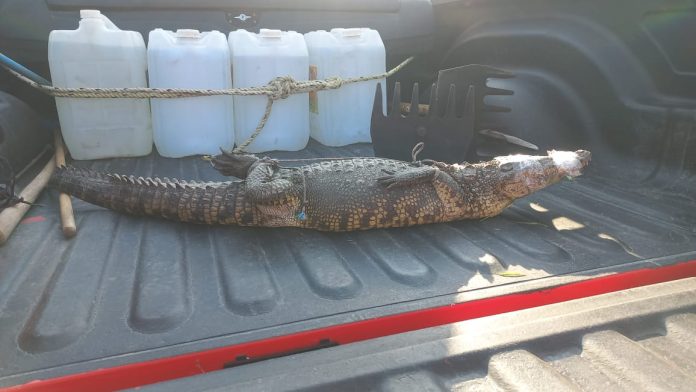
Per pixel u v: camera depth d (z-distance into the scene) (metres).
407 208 0.86
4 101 1.03
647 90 0.99
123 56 1.15
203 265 0.69
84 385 0.46
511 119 1.21
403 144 1.13
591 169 1.09
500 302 0.60
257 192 0.80
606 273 0.66
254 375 0.46
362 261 0.72
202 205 0.82
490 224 0.89
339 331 0.54
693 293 0.59
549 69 1.16
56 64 1.12
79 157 1.19
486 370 0.47
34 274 0.64
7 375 0.46
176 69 1.17
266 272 0.67
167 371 0.48
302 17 1.38
